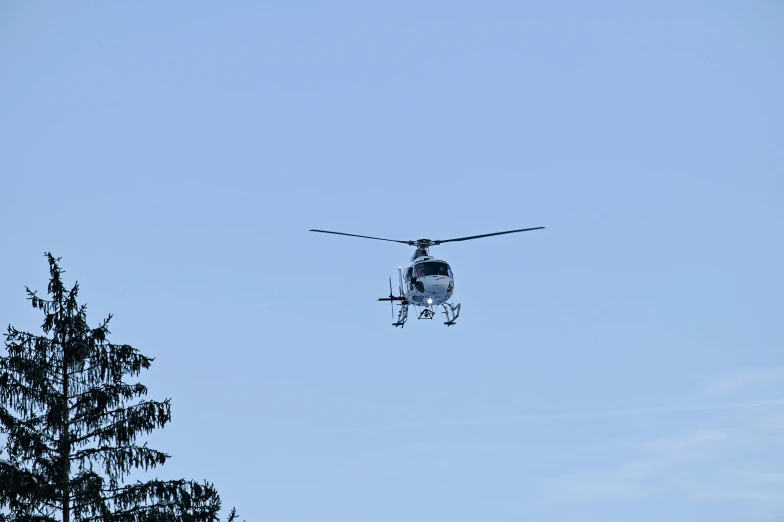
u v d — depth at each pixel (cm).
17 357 10425
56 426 10362
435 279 18025
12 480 10062
